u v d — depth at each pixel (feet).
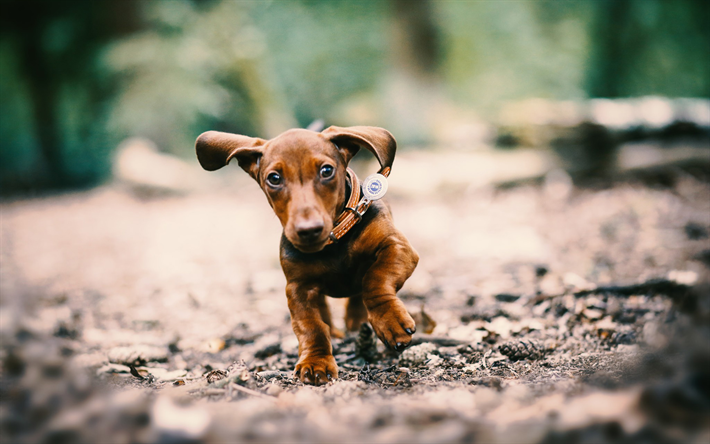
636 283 13.94
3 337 13.73
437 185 35.88
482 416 6.36
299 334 9.20
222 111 54.29
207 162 9.77
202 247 27.89
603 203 28.94
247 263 23.72
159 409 6.01
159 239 30.83
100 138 55.26
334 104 74.84
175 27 53.83
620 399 5.58
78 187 58.18
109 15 53.72
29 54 60.08
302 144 8.59
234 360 11.93
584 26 70.74
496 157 38.04
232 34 56.90
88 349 12.86
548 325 12.34
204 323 15.61
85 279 22.90
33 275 24.18
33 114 61.05
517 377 8.86
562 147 36.68
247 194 43.65
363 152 43.06
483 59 73.72
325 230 8.20
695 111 37.47
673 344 7.14
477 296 15.69
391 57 55.62
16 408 6.70
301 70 75.41
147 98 51.16
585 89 70.23
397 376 9.01
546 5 71.00
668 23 67.31
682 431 5.08
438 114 54.60
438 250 23.40
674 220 24.03
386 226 9.31
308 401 7.41
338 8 74.69
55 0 58.59
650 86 71.05
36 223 38.24
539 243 22.75
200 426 5.79
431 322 11.77
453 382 8.57
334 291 9.75
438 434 5.65
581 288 14.08
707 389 5.37
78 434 5.95
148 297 19.27
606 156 34.40
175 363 11.96
